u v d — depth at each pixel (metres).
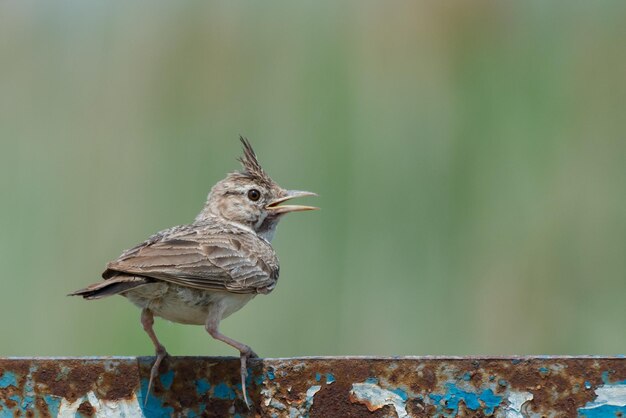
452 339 12.71
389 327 12.60
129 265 8.16
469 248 12.86
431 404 6.71
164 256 8.49
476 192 12.99
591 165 13.26
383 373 6.79
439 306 12.79
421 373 6.75
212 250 8.91
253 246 9.48
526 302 12.95
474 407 6.67
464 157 13.05
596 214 13.14
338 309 12.66
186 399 6.97
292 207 11.27
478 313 12.75
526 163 13.12
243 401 6.93
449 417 6.69
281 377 6.91
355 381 6.81
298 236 12.95
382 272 12.75
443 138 13.09
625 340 13.03
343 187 12.94
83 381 7.01
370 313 12.64
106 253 13.05
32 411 6.99
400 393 6.76
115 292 7.85
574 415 6.57
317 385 6.86
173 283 8.44
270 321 12.73
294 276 12.84
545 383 6.63
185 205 13.20
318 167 13.03
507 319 12.86
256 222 11.14
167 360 7.00
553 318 12.91
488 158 13.07
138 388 7.00
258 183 11.19
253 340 12.62
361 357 6.82
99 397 7.00
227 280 8.80
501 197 13.05
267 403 6.91
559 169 13.17
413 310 12.70
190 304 8.65
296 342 12.62
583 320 12.99
